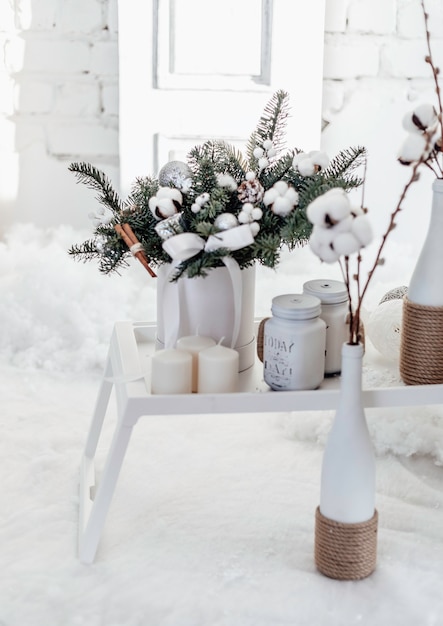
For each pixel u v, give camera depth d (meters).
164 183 1.72
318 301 1.59
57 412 2.26
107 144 3.02
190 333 1.69
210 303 1.66
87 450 1.96
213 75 2.88
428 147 1.47
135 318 2.67
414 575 1.54
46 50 2.94
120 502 1.80
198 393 1.57
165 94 2.88
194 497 1.83
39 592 1.50
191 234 1.59
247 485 1.88
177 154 2.92
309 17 2.84
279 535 1.68
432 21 2.95
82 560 1.58
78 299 2.70
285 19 2.84
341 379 1.50
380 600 1.48
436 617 1.44
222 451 2.05
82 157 3.03
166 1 2.81
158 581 1.53
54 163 3.04
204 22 2.84
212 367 1.55
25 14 2.91
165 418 2.24
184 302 1.67
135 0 2.80
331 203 1.38
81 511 1.75
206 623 1.43
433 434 1.95
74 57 2.95
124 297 2.70
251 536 1.68
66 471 1.95
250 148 1.84
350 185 1.70
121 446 1.55
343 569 1.52
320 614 1.45
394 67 2.99
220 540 1.66
